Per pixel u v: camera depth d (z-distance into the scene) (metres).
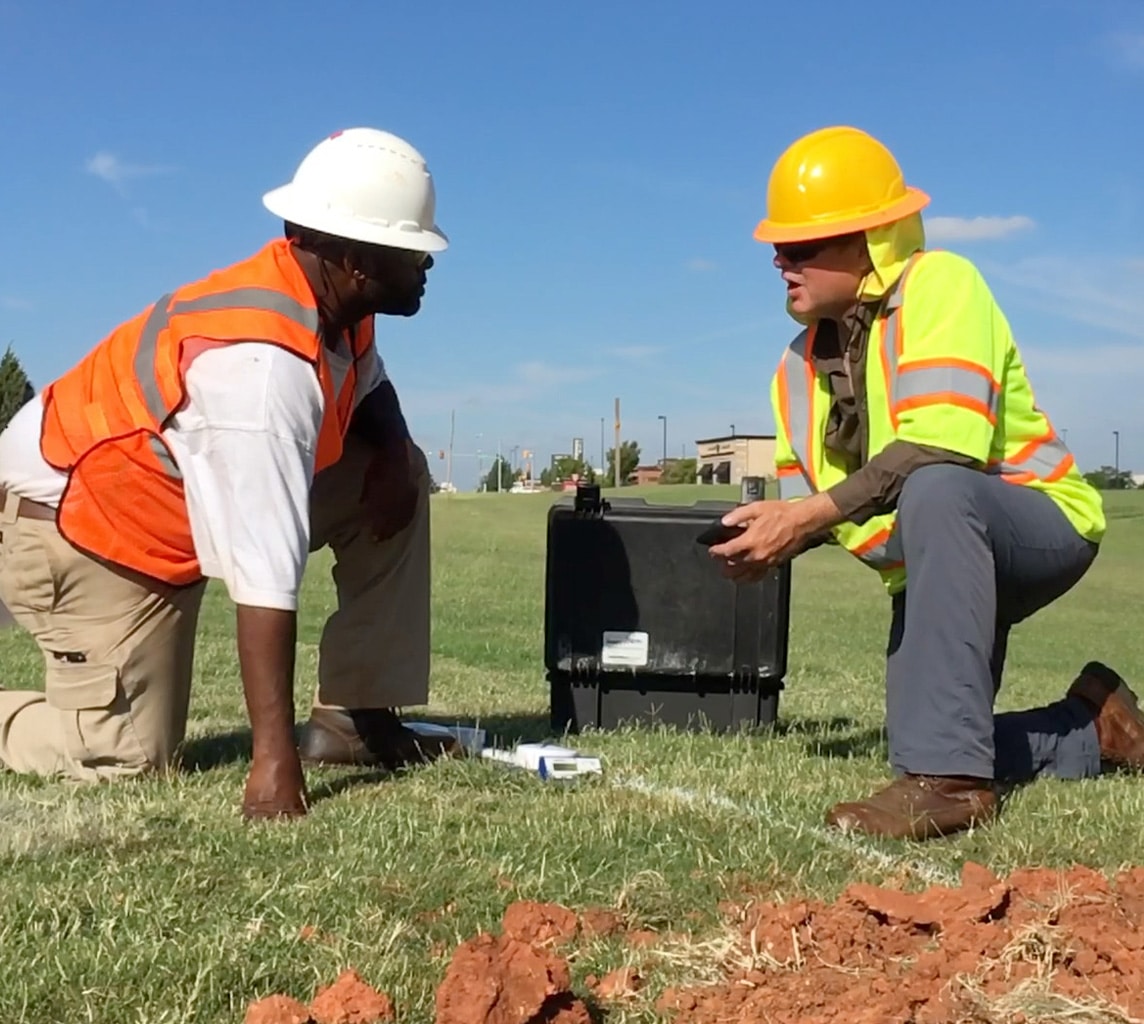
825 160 3.66
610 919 2.63
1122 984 2.21
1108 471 76.19
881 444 3.70
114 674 3.92
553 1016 2.10
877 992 2.19
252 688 3.45
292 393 3.51
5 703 4.14
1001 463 3.77
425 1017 2.17
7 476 3.95
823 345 3.97
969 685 3.36
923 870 2.98
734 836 3.21
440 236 3.76
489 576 18.64
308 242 3.68
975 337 3.50
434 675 7.55
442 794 3.74
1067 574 3.79
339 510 4.15
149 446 3.74
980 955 2.30
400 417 4.21
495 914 2.67
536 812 3.49
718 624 5.12
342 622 4.21
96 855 3.01
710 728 5.17
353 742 4.23
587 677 5.16
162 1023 2.13
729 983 2.31
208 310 3.64
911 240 3.69
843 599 18.08
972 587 3.37
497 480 85.19
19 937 2.46
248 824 3.32
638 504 5.38
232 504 3.46
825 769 4.15
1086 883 2.61
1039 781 3.90
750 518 3.55
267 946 2.43
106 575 3.89
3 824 3.23
